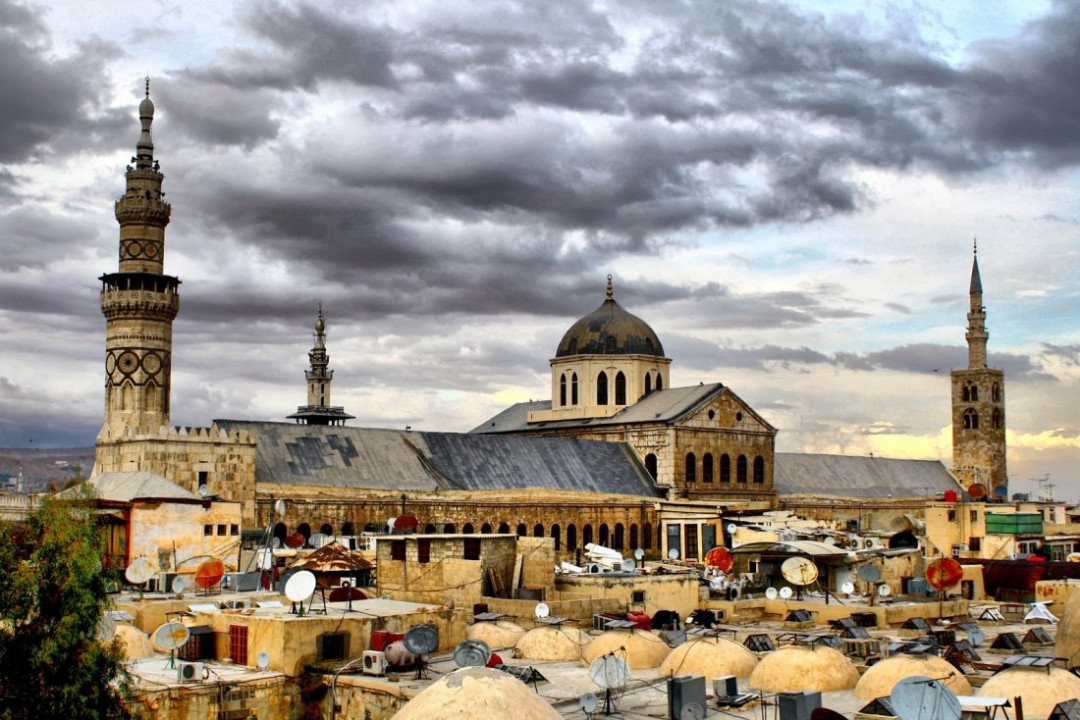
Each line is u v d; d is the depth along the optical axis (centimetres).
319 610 6612
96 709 4494
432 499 12850
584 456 15200
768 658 6078
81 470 5934
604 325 17000
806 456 18500
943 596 9494
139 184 11669
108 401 11469
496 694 3522
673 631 7388
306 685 5888
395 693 5547
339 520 12094
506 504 13475
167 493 8994
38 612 4534
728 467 16000
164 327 11606
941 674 5594
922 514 17200
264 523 11531
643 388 16825
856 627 7719
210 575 7681
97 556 4728
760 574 10131
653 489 15312
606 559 10731
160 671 5919
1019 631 8219
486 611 7594
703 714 5300
